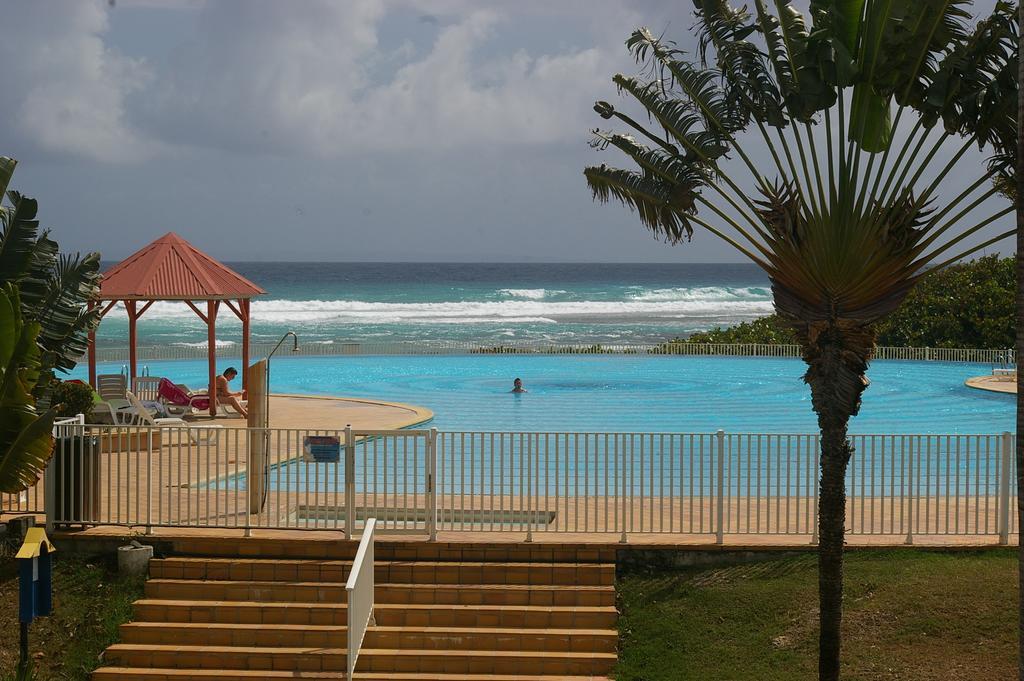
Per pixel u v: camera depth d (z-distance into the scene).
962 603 10.54
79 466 12.02
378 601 11.11
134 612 10.98
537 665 10.27
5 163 12.59
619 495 15.29
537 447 11.92
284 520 12.62
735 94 9.82
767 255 9.83
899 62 9.21
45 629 10.73
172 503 13.48
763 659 10.15
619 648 10.48
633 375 34.59
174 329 67.56
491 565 11.30
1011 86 9.14
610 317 86.00
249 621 10.89
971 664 9.73
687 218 10.34
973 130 9.42
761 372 35.22
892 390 30.62
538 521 12.53
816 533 11.60
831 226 9.45
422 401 28.00
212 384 22.44
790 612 10.70
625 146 10.48
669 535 11.98
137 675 10.22
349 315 79.94
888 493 15.97
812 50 9.41
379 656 10.32
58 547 11.83
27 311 12.73
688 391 30.05
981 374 34.88
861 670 9.85
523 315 85.31
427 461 11.71
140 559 11.44
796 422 23.92
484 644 10.53
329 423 21.88
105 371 35.38
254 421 12.16
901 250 9.40
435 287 124.56
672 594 11.12
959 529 12.47
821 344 9.62
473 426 23.11
